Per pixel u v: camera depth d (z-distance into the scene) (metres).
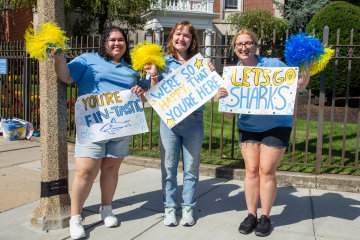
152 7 15.66
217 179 4.13
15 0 13.53
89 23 15.75
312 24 7.90
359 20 7.32
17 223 2.82
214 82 2.70
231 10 20.86
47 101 2.67
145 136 6.07
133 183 3.95
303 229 2.75
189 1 17.89
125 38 2.62
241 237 2.62
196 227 2.80
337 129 6.63
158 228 2.77
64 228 2.73
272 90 2.57
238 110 2.63
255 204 2.72
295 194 3.60
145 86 2.90
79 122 2.48
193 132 2.69
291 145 5.44
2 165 4.57
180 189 3.75
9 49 7.08
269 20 15.62
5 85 6.58
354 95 9.80
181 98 2.67
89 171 2.52
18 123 6.15
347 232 2.69
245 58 2.63
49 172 2.71
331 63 7.59
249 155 2.66
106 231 2.70
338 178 3.69
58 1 2.68
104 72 2.53
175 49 2.79
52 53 2.25
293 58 2.40
